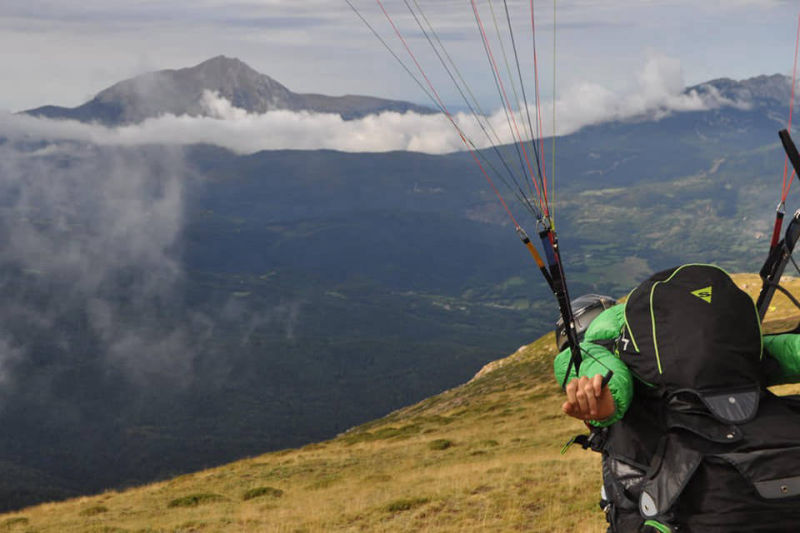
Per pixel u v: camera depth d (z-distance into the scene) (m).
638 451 2.46
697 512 2.24
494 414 58.00
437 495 20.70
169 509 31.58
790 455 2.18
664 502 2.26
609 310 2.77
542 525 15.58
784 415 2.30
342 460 43.00
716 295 2.40
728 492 2.19
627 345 2.48
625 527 2.49
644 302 2.49
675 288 2.46
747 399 2.29
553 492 18.42
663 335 2.38
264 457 53.31
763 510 2.15
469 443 42.03
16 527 31.19
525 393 73.38
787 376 2.50
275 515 24.58
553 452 30.94
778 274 2.58
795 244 2.53
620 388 2.31
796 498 2.15
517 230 2.52
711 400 2.28
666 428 2.39
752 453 2.20
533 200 2.57
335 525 20.06
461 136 3.31
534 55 2.76
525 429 45.06
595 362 2.45
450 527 16.97
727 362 2.30
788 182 2.51
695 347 2.31
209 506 31.23
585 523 14.87
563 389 2.60
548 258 2.51
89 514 33.66
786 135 2.46
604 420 2.35
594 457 24.14
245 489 36.59
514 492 19.34
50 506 40.12
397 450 44.66
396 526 18.17
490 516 17.23
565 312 2.49
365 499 24.58
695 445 2.28
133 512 32.00
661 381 2.35
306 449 58.94
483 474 24.16
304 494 31.61
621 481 2.48
